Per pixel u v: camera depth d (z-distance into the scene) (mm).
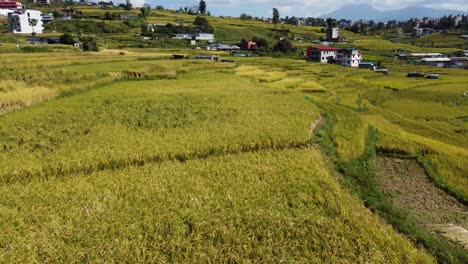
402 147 23969
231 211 11656
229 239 10289
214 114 24250
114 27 129875
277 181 14219
